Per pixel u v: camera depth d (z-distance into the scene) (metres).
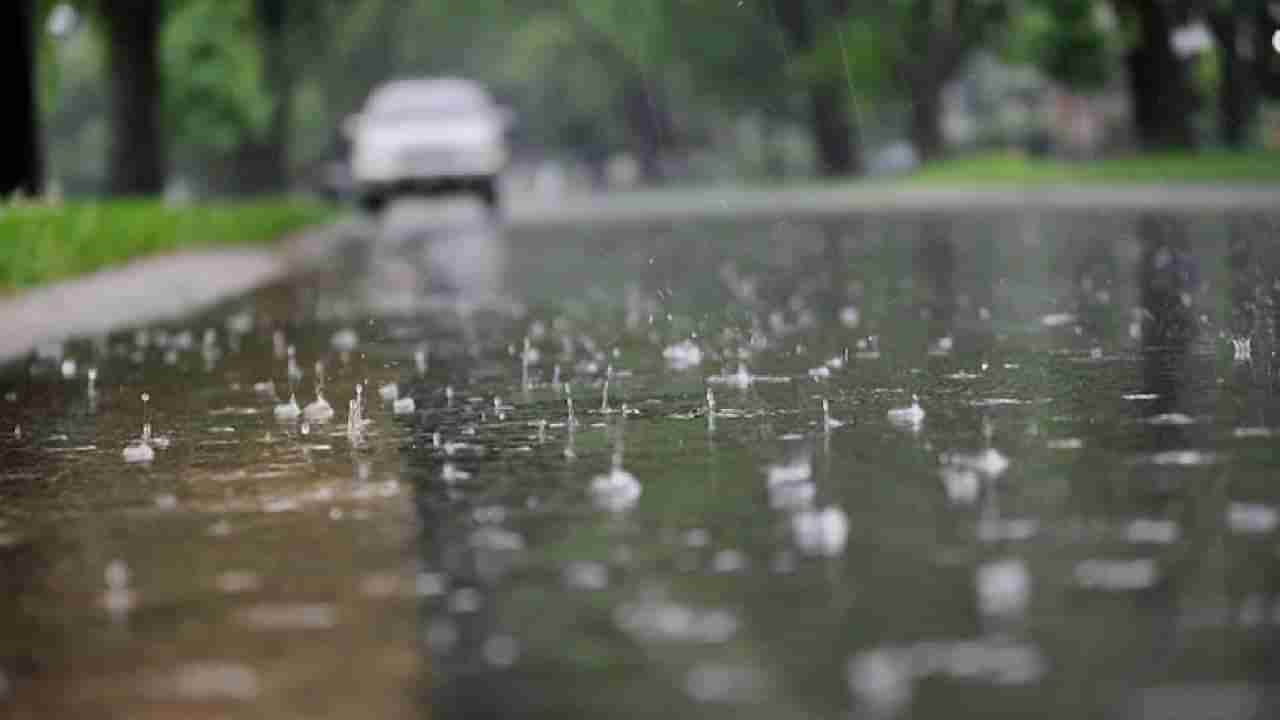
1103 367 18.48
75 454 15.20
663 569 9.71
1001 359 19.70
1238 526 10.26
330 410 17.08
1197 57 89.75
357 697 7.64
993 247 43.44
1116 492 11.41
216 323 30.55
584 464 13.44
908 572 9.40
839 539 10.28
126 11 78.06
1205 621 8.25
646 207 86.25
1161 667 7.57
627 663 7.93
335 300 35.34
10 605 9.55
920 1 106.56
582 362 21.47
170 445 15.48
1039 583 9.08
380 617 8.94
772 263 41.09
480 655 8.16
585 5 140.75
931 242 47.09
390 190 80.19
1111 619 8.34
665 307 29.88
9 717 7.56
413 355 23.50
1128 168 78.50
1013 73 156.38
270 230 65.19
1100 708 7.05
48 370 23.03
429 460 13.95
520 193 140.38
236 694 7.73
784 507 11.35
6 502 12.80
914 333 23.41
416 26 168.12
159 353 25.11
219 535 11.23
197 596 9.56
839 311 27.59
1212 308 24.56
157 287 39.09
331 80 143.88
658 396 17.48
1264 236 40.34
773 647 8.07
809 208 76.12
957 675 7.54
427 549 10.50
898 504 11.30
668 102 167.62
